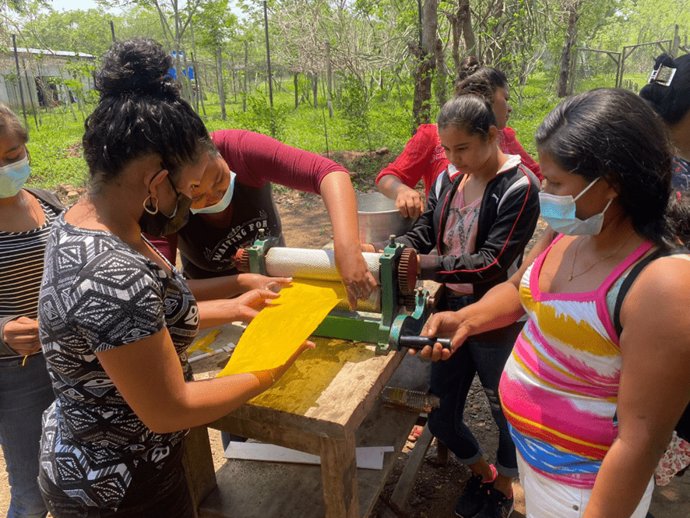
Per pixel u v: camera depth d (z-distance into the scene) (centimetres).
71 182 949
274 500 187
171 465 141
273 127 1180
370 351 173
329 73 1745
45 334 118
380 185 275
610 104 114
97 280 110
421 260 214
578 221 121
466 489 255
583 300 125
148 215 124
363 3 1259
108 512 133
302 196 836
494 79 276
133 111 112
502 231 208
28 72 2477
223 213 210
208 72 3619
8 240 199
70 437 133
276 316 158
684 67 176
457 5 1042
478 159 207
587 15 2325
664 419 110
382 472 194
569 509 139
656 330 107
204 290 187
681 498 261
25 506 214
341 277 169
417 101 938
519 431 149
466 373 235
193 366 175
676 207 123
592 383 131
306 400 149
